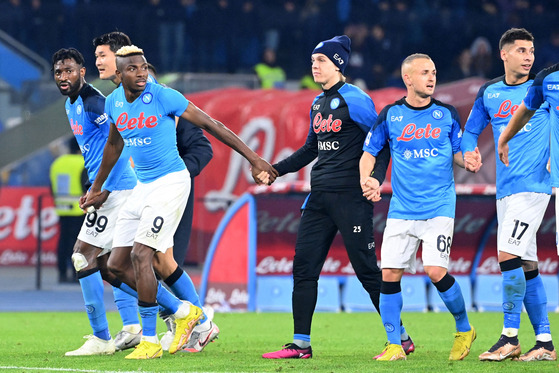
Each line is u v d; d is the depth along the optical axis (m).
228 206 51.62
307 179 49.53
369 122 23.09
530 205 22.72
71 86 23.62
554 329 32.22
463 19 81.94
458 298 22.23
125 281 23.70
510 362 22.09
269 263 39.19
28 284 53.88
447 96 50.28
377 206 39.00
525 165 22.81
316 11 79.38
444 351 25.05
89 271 23.61
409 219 22.33
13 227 63.88
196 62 76.06
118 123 22.61
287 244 39.22
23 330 31.62
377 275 23.50
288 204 38.88
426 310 40.19
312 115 23.89
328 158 23.39
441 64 80.94
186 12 76.00
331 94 23.45
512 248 22.64
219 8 76.62
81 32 75.31
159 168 22.64
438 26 81.06
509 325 22.42
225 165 52.16
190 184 24.75
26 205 64.12
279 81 70.31
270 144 50.91
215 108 52.88
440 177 22.28
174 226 22.84
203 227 52.47
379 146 22.72
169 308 23.33
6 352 24.72
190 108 22.72
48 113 60.72
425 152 22.23
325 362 22.02
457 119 22.52
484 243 40.84
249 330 31.66
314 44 78.50
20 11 75.19
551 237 40.62
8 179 66.88
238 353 24.28
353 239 23.16
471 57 79.06
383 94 49.19
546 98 21.11
